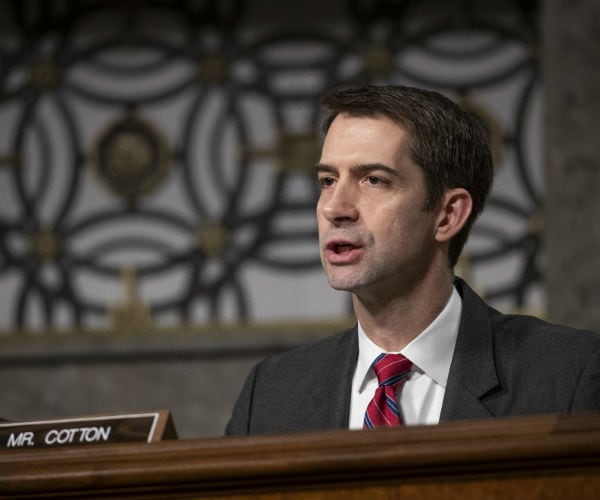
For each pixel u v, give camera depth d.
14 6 11.34
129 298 10.86
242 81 11.07
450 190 4.66
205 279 10.85
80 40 11.28
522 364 4.64
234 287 10.81
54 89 11.22
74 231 11.02
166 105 11.12
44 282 10.97
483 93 10.77
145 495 3.39
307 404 4.89
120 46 11.23
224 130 11.02
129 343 10.70
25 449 3.65
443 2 10.96
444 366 4.65
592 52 9.84
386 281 4.52
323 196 4.61
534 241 10.45
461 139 4.69
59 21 11.30
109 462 3.40
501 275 10.45
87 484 3.39
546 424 3.21
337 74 10.98
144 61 11.20
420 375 4.65
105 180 11.05
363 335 4.79
